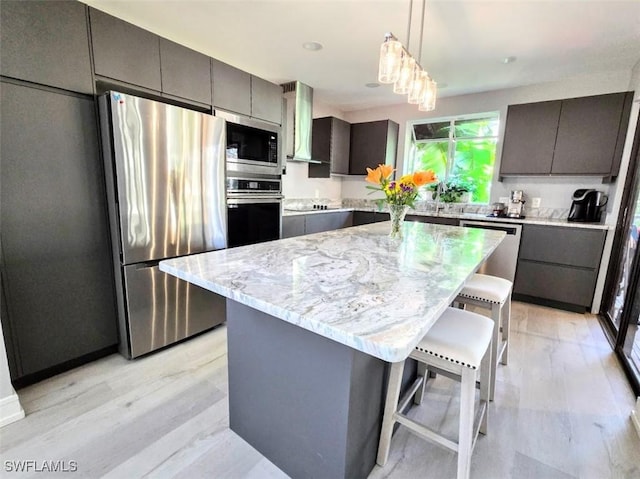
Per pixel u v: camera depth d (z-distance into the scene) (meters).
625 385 1.91
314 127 4.51
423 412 1.66
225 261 1.33
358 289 1.01
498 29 2.31
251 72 3.32
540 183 3.65
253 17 2.24
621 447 1.45
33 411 1.59
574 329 2.70
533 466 1.34
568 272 3.11
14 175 1.60
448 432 1.53
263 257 1.42
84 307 1.95
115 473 1.27
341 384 1.05
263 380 1.30
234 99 2.64
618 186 2.90
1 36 1.49
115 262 2.01
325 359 1.08
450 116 4.18
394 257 1.47
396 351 0.64
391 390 1.25
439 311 0.86
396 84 1.84
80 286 1.91
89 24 1.77
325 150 4.45
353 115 5.03
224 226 2.51
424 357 1.17
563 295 3.16
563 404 1.74
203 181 2.31
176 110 2.08
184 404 1.68
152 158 1.99
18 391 1.74
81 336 1.96
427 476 1.29
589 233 2.98
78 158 1.82
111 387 1.81
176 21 2.31
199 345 2.31
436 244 1.84
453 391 1.84
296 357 1.16
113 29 1.87
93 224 1.93
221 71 2.52
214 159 2.37
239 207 2.71
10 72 1.53
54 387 1.79
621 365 2.12
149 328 2.12
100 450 1.38
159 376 1.92
